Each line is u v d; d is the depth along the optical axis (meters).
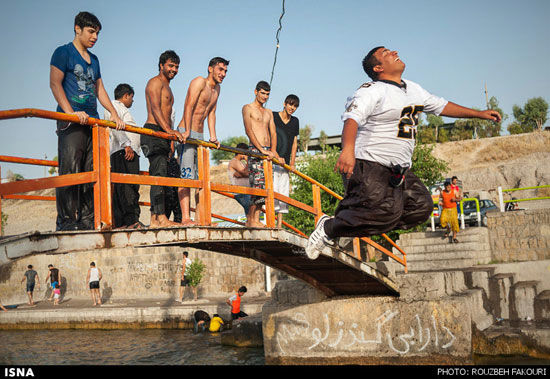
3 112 3.50
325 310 9.95
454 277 10.76
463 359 8.94
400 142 4.07
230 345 12.63
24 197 6.62
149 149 5.68
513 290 11.98
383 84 4.01
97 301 19.50
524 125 56.91
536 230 15.36
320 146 56.47
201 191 5.46
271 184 6.88
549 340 9.37
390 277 9.30
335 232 4.43
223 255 18.70
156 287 20.30
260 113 7.60
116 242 4.27
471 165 46.09
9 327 18.91
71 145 4.60
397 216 4.19
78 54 4.74
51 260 23.77
